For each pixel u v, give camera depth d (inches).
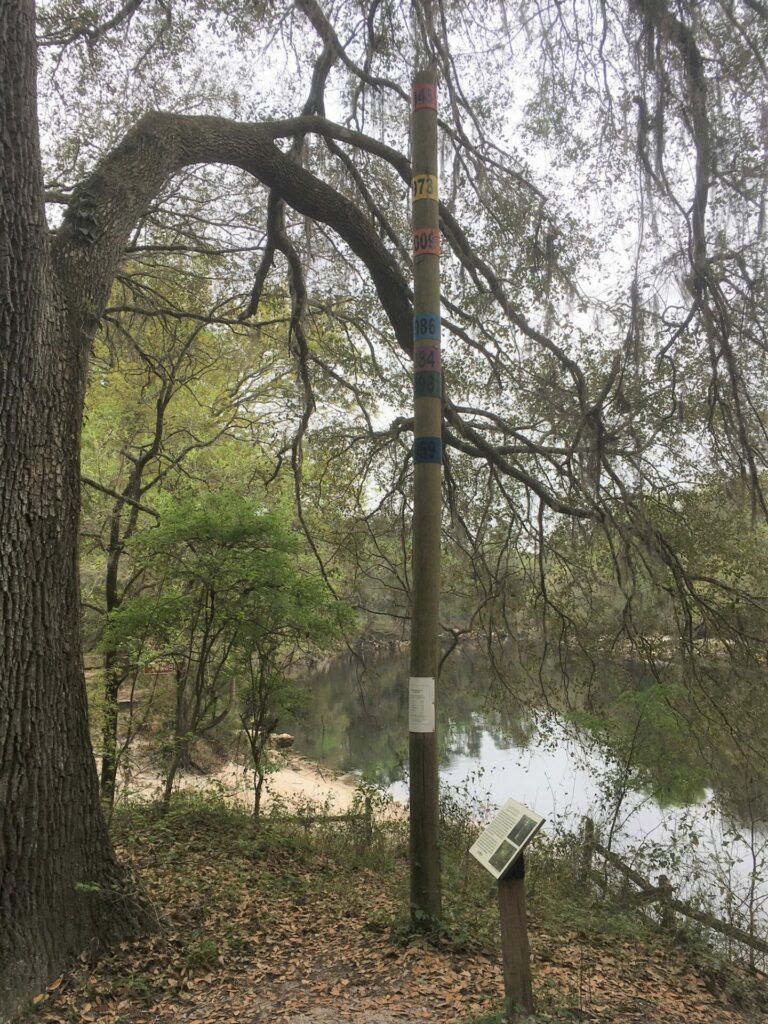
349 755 671.8
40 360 169.0
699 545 336.8
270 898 230.5
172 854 259.4
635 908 266.7
